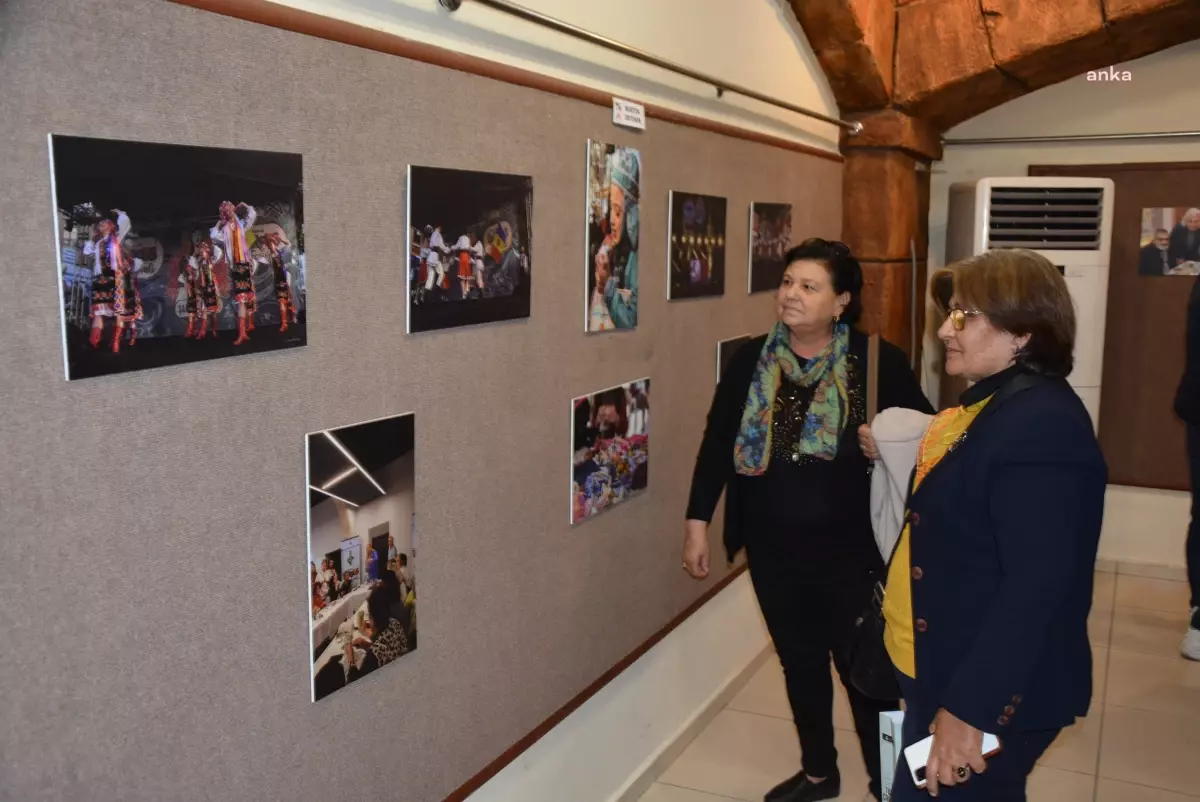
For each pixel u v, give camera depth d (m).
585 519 2.20
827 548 2.12
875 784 2.18
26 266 1.01
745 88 2.73
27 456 1.03
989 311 1.44
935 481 1.47
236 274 1.25
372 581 1.54
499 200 1.76
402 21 1.52
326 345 1.41
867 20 3.29
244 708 1.33
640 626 2.52
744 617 3.29
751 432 2.13
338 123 1.39
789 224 3.21
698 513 2.29
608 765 2.44
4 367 1.00
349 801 1.55
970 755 1.36
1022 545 1.35
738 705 3.11
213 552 1.26
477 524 1.81
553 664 2.12
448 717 1.78
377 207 1.48
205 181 1.19
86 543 1.10
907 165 3.87
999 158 4.31
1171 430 4.18
